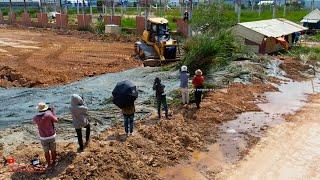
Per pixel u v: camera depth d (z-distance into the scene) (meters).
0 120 16.69
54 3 74.62
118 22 47.41
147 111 16.83
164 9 58.88
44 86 22.78
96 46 37.31
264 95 20.28
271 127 15.91
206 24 26.86
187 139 14.16
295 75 24.69
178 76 22.45
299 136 15.01
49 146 11.23
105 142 13.12
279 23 35.41
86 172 11.10
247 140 14.63
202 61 21.73
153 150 13.13
